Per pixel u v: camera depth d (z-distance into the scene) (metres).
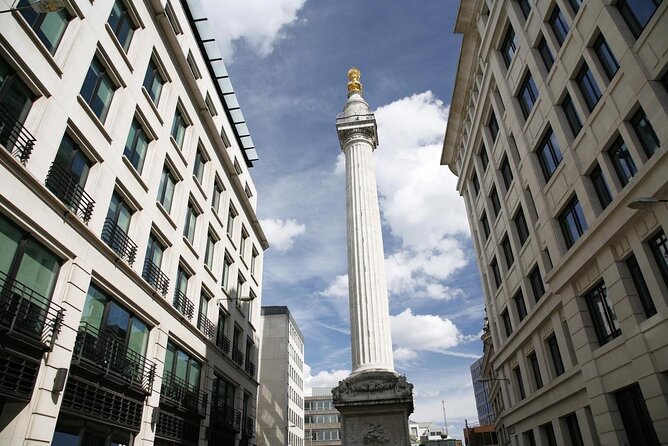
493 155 27.05
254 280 38.09
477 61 29.17
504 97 23.59
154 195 20.88
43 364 12.51
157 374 19.31
